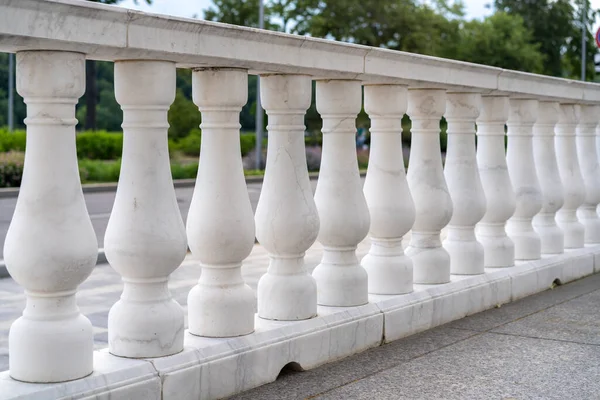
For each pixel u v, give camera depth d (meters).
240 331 4.66
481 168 7.22
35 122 3.71
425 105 6.18
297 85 4.94
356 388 4.64
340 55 5.10
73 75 3.73
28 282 3.73
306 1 44.72
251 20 49.34
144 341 4.18
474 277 6.64
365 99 5.82
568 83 7.82
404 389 4.62
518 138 7.59
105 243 4.21
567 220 8.48
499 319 6.35
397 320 5.71
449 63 6.05
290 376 4.87
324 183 5.46
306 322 5.04
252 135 40.41
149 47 3.95
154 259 4.12
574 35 64.38
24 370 3.80
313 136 41.31
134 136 4.14
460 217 6.70
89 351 3.91
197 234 4.58
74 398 3.76
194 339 4.57
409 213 5.83
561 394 4.54
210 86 4.52
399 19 44.56
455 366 5.07
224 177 4.57
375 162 5.86
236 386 4.52
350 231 5.41
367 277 5.57
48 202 3.71
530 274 7.29
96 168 26.66
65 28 3.59
